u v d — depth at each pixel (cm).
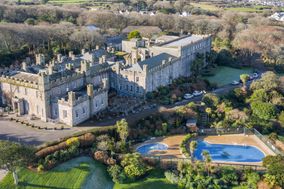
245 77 17912
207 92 17275
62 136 12162
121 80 16375
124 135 12412
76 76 14475
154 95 16038
